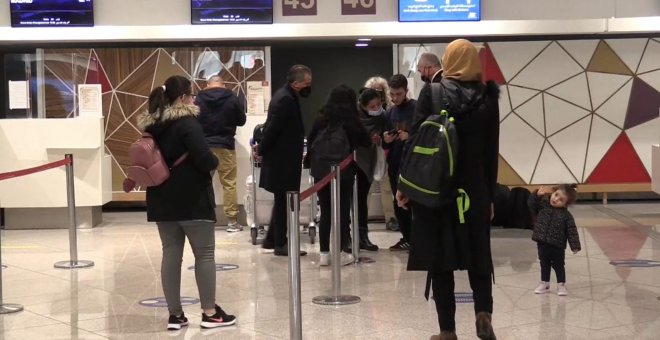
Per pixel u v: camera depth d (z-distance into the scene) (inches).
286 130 307.1
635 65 461.4
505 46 458.0
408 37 456.1
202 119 387.9
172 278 213.6
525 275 279.6
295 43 488.7
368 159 320.8
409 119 317.1
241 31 441.7
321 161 295.1
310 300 245.9
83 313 234.7
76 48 461.7
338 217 243.6
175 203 206.7
